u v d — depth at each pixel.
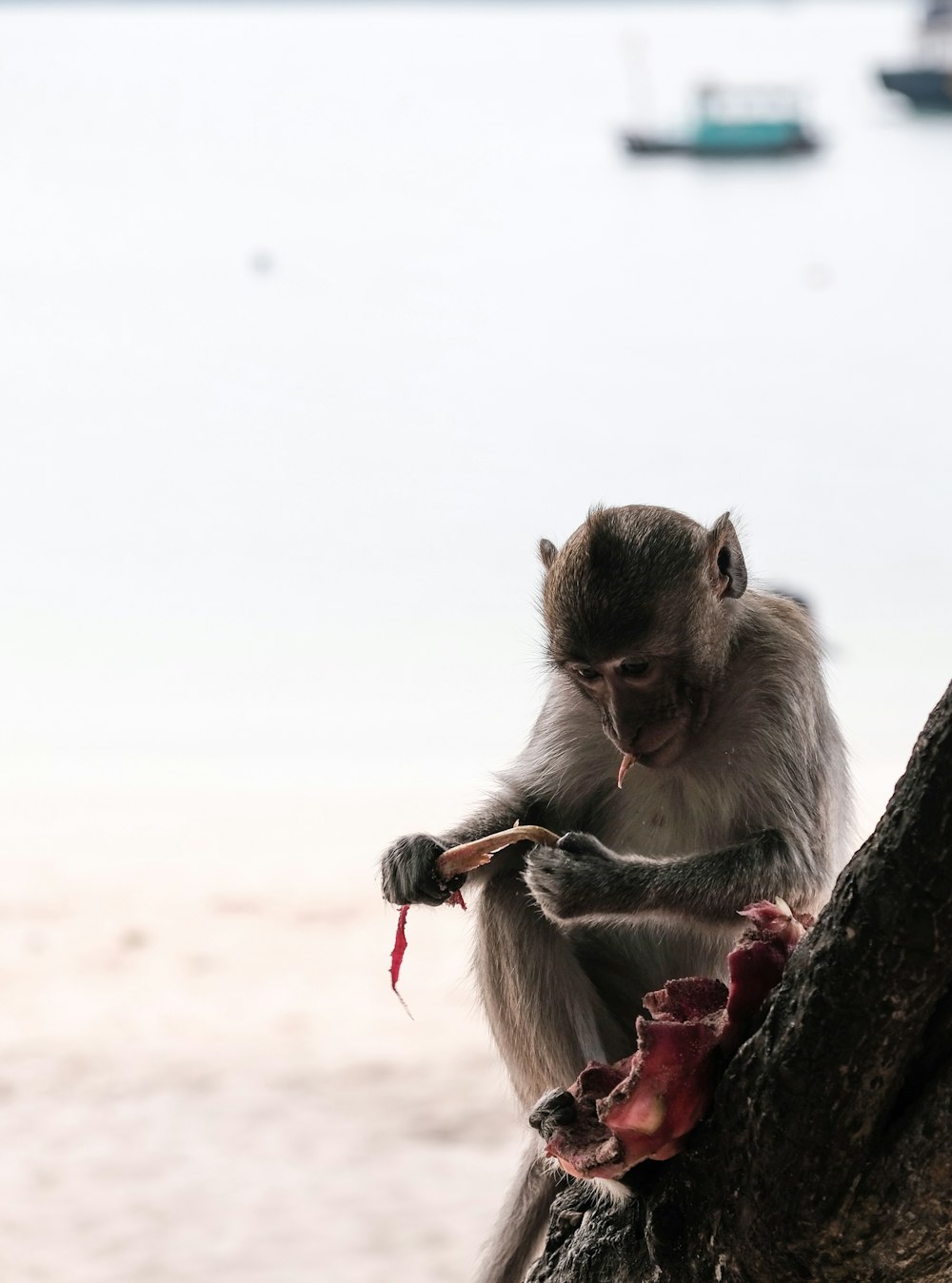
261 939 14.79
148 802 19.78
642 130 86.50
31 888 16.16
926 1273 2.86
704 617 4.70
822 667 5.02
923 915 2.70
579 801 5.25
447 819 18.64
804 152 84.12
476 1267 5.44
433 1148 10.43
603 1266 3.36
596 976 5.23
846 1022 2.79
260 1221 9.33
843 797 5.12
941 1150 2.74
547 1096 3.36
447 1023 12.89
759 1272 2.98
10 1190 9.77
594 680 4.74
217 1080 11.52
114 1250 9.02
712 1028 3.05
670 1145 3.05
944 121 89.88
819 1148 2.84
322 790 20.30
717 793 4.95
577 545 4.75
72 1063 11.90
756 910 3.16
